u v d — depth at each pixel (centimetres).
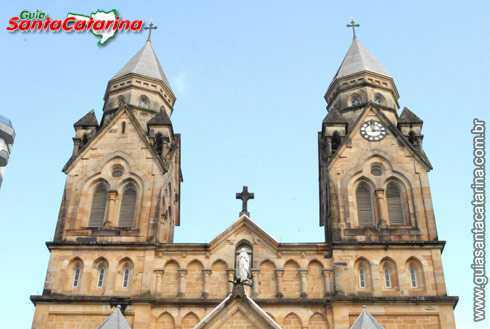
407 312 4825
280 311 4866
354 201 5456
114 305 4894
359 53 6644
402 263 5072
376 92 6288
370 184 5566
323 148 6034
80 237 5275
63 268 5097
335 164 5641
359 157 5678
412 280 5028
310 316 4844
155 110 6309
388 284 5016
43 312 4878
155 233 5266
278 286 5003
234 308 4222
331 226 5303
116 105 6297
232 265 5116
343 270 5028
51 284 5019
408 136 5875
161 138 5897
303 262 5109
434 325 4781
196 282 5056
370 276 5028
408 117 5981
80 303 4912
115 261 5119
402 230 5262
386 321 4797
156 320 4866
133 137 5828
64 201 5481
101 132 5853
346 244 5134
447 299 4856
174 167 6256
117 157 5725
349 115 6141
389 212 5422
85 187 5575
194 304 4909
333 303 4856
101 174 5641
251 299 4500
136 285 4997
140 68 6538
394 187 5559
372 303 4862
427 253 5112
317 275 5059
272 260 5125
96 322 4841
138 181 5584
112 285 5012
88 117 6072
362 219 5388
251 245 5212
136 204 5472
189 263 5138
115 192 5512
